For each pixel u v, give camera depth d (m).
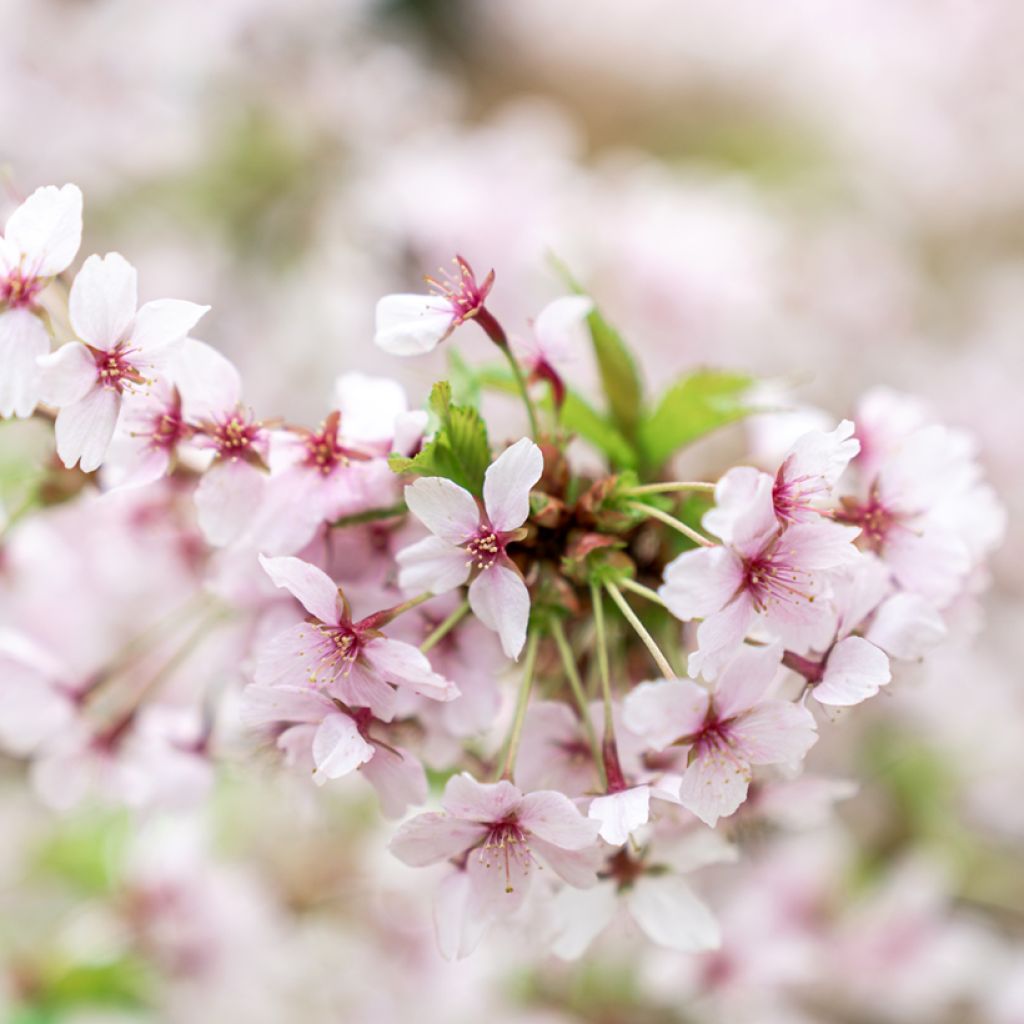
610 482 0.54
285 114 0.97
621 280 0.87
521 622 0.51
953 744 0.87
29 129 0.92
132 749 0.59
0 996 0.73
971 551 0.56
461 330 0.77
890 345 1.07
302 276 0.96
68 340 0.54
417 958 0.78
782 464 0.52
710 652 0.51
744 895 0.75
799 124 1.39
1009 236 1.25
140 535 0.60
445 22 1.57
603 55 1.52
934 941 0.79
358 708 0.52
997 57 1.17
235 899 0.75
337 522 0.53
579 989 0.78
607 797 0.52
